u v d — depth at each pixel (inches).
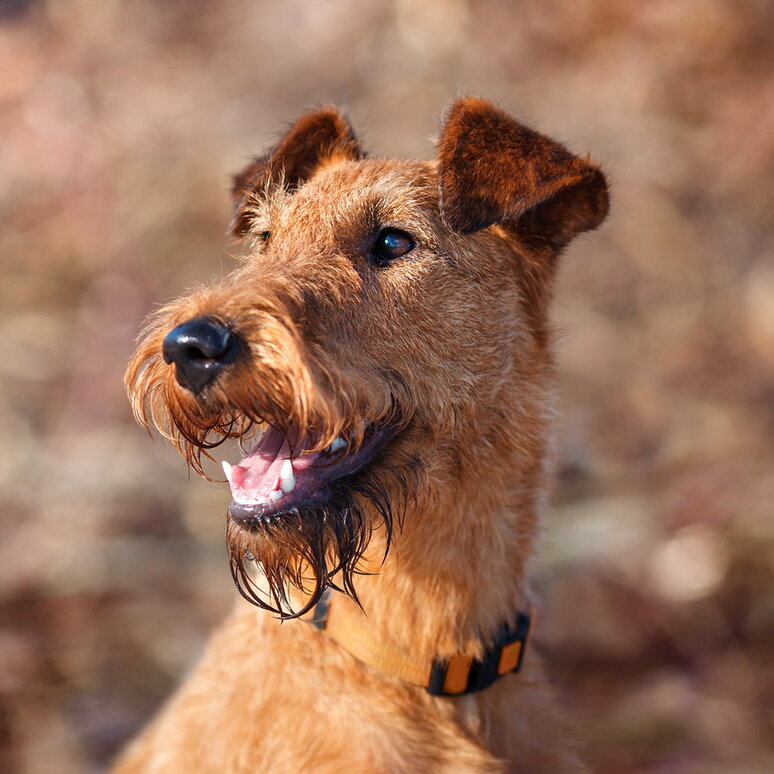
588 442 387.9
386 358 183.5
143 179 502.6
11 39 644.7
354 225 192.2
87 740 289.0
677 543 340.2
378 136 479.8
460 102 205.5
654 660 309.0
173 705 222.5
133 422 400.5
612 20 536.7
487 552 193.6
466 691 192.5
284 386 163.8
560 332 217.5
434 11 548.1
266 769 184.4
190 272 453.1
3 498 367.6
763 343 414.6
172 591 335.9
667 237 455.5
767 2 535.8
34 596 333.7
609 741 282.8
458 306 192.1
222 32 598.2
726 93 514.9
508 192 189.6
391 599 188.4
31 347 432.5
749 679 300.7
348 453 177.3
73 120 561.3
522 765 203.2
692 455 375.6
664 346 421.7
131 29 616.7
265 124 510.9
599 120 498.0
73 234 489.7
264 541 173.9
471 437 191.8
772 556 330.6
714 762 275.7
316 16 577.3
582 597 324.5
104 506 363.9
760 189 474.6
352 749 182.5
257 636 198.2
